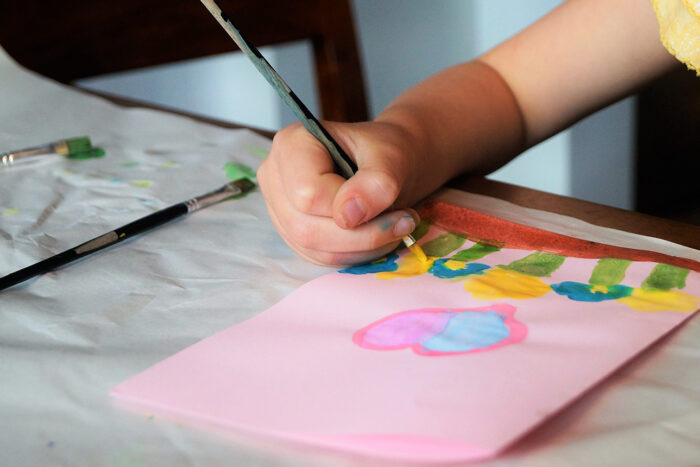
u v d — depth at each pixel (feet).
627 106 5.28
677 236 1.52
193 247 1.63
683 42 1.71
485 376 1.02
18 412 1.06
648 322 1.15
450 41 5.67
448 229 1.62
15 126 2.64
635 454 0.88
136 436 0.99
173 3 4.03
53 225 1.81
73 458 0.95
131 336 1.27
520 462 0.88
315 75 4.58
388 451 0.89
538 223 1.63
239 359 1.15
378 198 1.40
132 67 4.02
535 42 2.28
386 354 1.12
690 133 3.25
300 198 1.43
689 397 0.98
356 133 1.56
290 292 1.40
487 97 2.13
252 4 4.19
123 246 1.65
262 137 2.45
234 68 6.05
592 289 1.28
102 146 2.44
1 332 1.29
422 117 1.86
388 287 1.37
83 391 1.10
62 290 1.45
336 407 1.00
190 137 2.50
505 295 1.29
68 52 3.80
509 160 2.26
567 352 1.07
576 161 5.70
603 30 2.20
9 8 3.58
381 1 5.72
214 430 0.99
